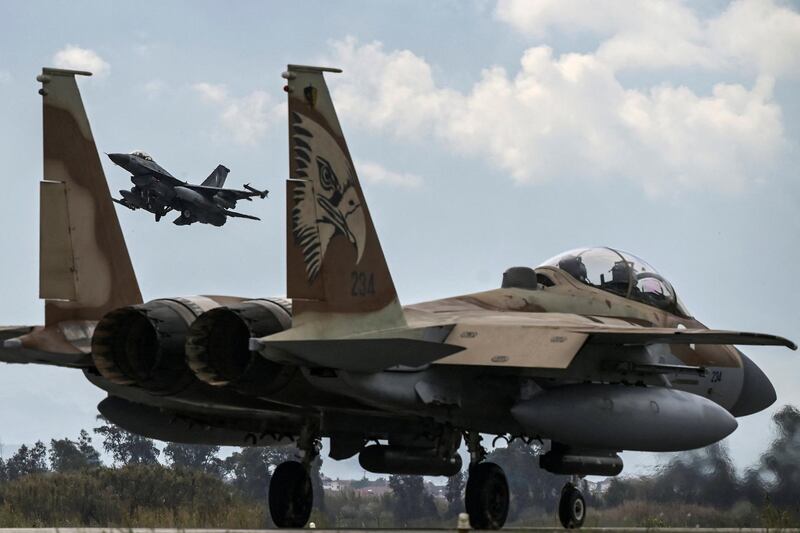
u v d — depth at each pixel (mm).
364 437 60875
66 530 52438
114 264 56312
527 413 55125
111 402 61938
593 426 55031
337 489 123625
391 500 118188
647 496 88438
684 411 57000
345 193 50125
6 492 103125
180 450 156875
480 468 57625
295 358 48938
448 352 48094
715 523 83125
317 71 49562
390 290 51500
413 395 54250
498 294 61875
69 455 157250
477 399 56375
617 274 66000
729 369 68750
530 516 115438
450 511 115750
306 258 48719
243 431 61812
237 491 113125
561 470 60812
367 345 47500
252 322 50781
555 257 66312
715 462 86625
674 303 67875
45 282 54594
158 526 72625
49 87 55531
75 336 54719
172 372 52594
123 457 157500
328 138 49719
